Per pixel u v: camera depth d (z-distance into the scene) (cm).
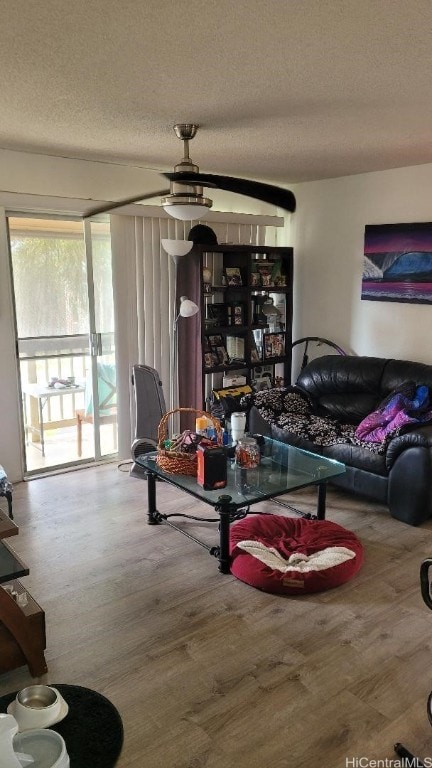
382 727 194
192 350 480
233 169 450
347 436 398
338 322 512
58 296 431
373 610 261
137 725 195
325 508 361
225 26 178
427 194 430
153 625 250
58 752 156
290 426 422
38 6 163
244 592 276
